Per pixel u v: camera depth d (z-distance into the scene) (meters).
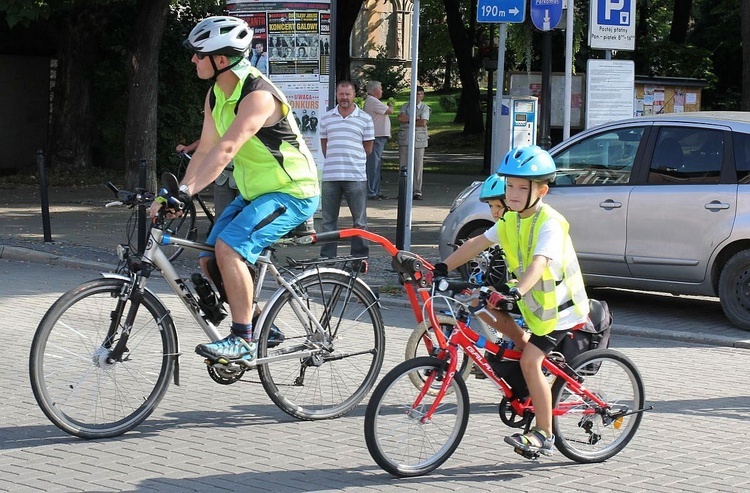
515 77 23.47
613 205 12.85
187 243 7.53
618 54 33.28
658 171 12.70
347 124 15.29
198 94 30.53
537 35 26.31
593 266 13.13
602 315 7.11
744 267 12.04
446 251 14.14
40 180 17.52
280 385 7.88
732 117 12.54
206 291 7.58
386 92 64.44
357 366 8.20
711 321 12.75
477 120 51.91
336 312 8.05
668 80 20.97
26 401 8.29
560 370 6.87
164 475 6.62
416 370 6.68
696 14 43.69
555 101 23.16
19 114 31.28
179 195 7.21
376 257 16.73
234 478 6.61
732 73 42.88
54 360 7.21
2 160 31.06
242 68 7.34
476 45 53.00
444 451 6.86
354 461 7.04
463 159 41.81
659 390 9.36
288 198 7.52
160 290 13.63
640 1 34.06
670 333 11.82
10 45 30.81
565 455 7.06
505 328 6.73
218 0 27.55
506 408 6.90
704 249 12.27
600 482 6.71
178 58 29.58
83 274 15.20
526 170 6.44
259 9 17.75
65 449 7.12
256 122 7.19
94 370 7.34
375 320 8.24
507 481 6.70
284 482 6.56
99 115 29.97
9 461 6.83
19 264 16.14
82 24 28.58
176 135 30.14
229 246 7.38
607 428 7.22
